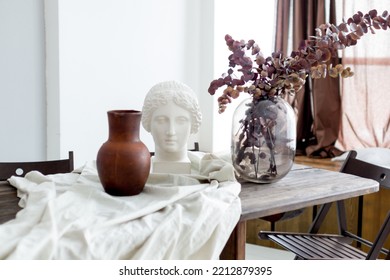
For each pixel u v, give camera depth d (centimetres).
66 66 244
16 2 239
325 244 180
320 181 153
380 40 293
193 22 312
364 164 179
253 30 330
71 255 90
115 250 94
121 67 272
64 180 138
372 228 257
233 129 148
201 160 150
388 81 294
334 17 304
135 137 121
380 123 299
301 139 328
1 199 125
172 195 116
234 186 125
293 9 320
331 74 138
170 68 302
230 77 141
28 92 248
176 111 141
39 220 100
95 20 255
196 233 103
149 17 284
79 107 253
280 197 131
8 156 245
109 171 118
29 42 245
